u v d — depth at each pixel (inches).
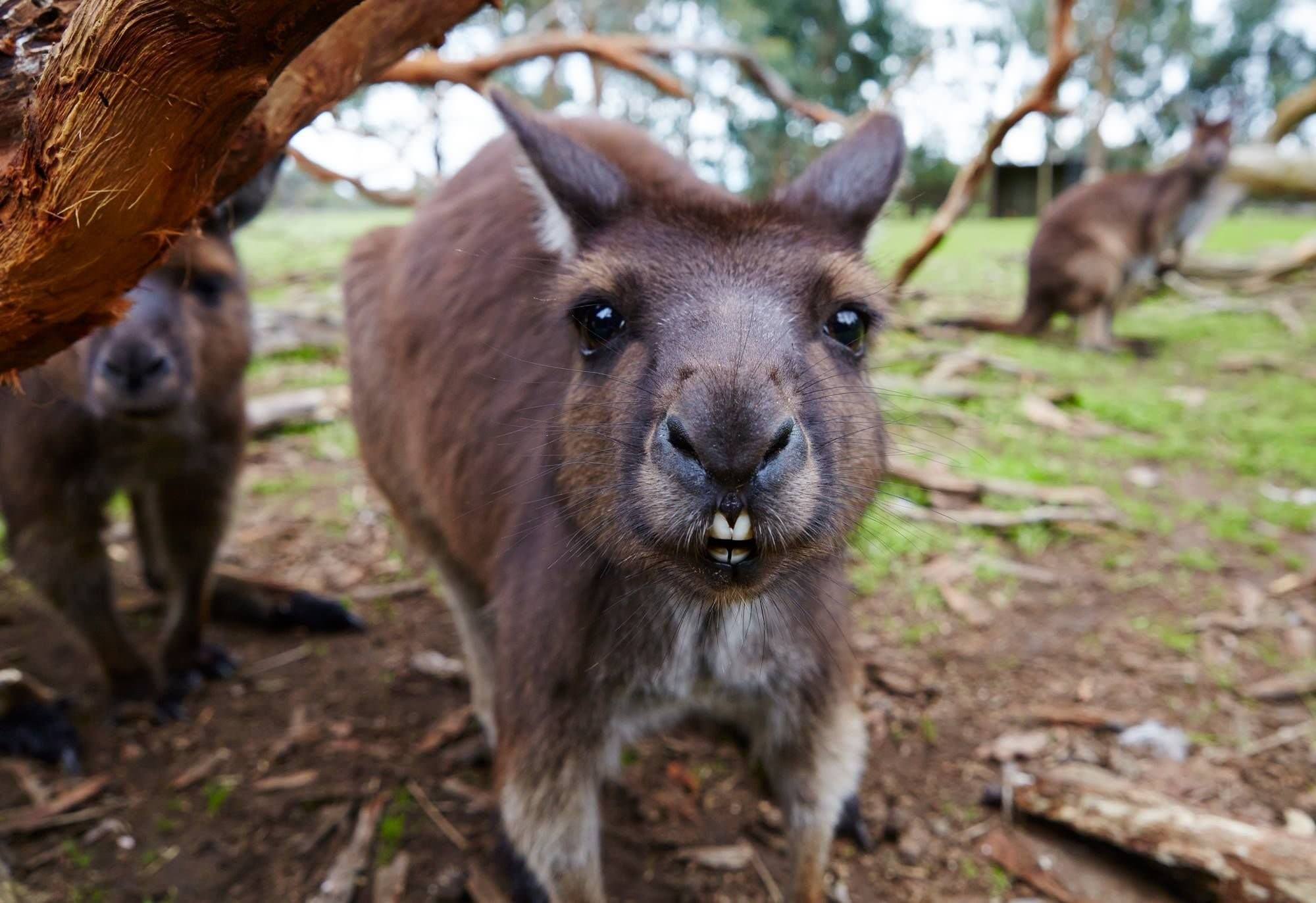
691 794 17.8
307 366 45.9
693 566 10.4
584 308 12.1
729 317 10.8
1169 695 19.9
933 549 26.0
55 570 19.0
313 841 16.5
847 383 11.9
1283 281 70.2
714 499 9.7
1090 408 38.7
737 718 14.8
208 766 18.4
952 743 18.8
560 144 13.4
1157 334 55.4
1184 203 59.5
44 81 6.7
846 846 16.4
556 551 12.8
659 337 11.1
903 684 20.4
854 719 14.1
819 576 12.8
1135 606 23.4
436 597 25.1
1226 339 53.2
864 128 14.6
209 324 19.8
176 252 18.1
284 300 60.1
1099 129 124.8
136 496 23.8
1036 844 16.3
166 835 16.6
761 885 15.8
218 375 20.1
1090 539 26.7
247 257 85.1
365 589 25.4
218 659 21.5
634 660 12.8
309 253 88.7
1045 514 27.5
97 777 18.0
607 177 13.1
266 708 20.3
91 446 18.8
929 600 23.8
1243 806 16.8
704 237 12.1
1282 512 28.3
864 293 12.4
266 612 23.4
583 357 12.3
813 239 12.4
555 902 13.0
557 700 12.8
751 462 9.6
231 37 6.1
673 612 12.6
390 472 19.9
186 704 20.3
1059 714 19.4
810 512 10.2
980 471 30.9
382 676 21.5
